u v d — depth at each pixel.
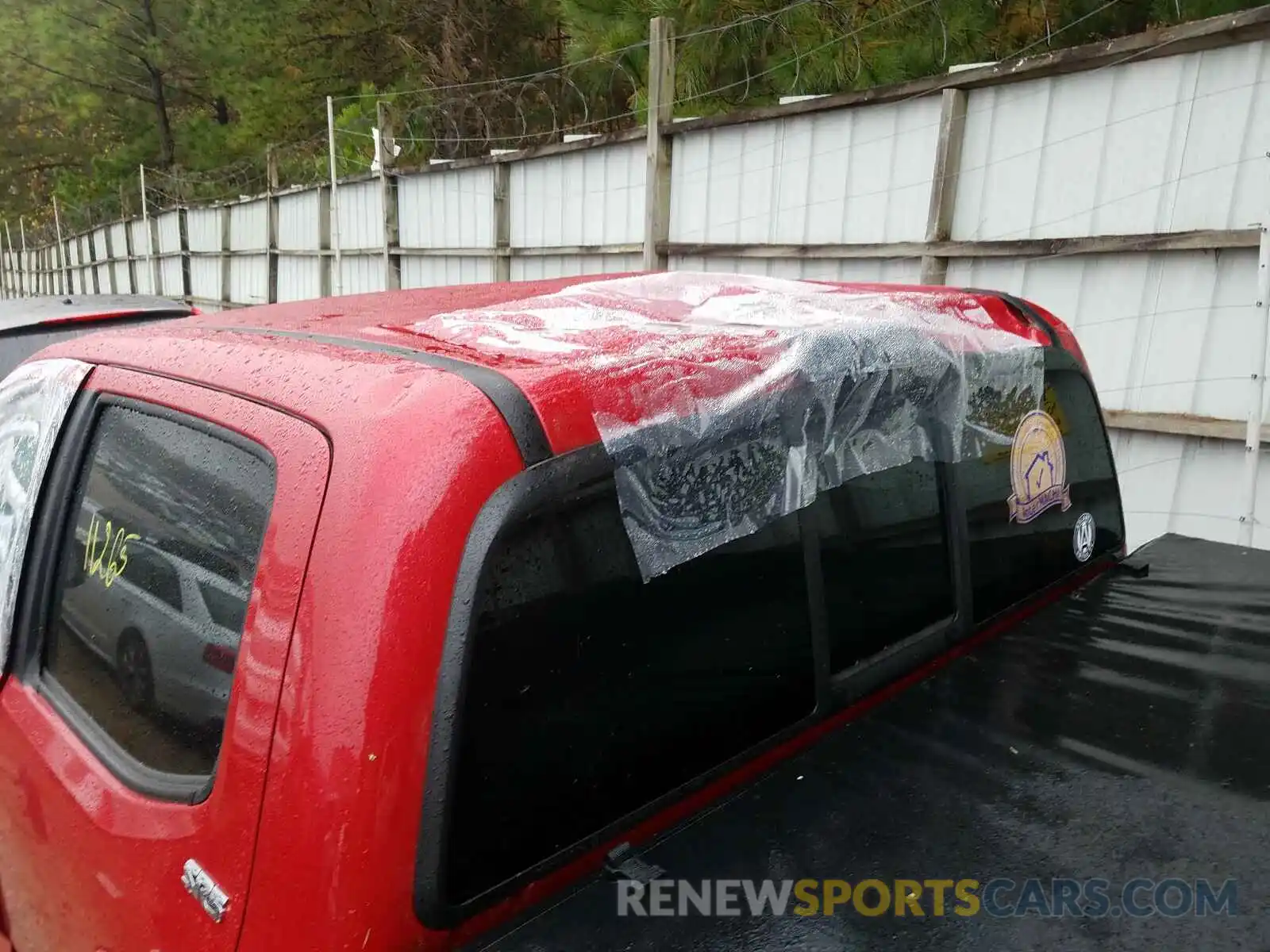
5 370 4.68
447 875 1.04
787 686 1.43
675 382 1.28
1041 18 5.64
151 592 1.36
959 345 1.75
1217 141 3.79
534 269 7.67
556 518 1.13
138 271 19.73
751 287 1.96
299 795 1.00
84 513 1.59
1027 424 1.94
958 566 1.75
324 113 18.52
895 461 1.61
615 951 1.02
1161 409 4.10
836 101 5.01
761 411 1.35
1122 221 4.12
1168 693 1.57
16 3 25.34
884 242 4.99
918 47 5.79
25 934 1.56
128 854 1.23
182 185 18.42
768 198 5.58
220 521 1.24
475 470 1.07
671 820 1.28
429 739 1.02
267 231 12.82
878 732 1.46
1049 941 1.03
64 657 1.59
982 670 1.67
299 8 18.14
